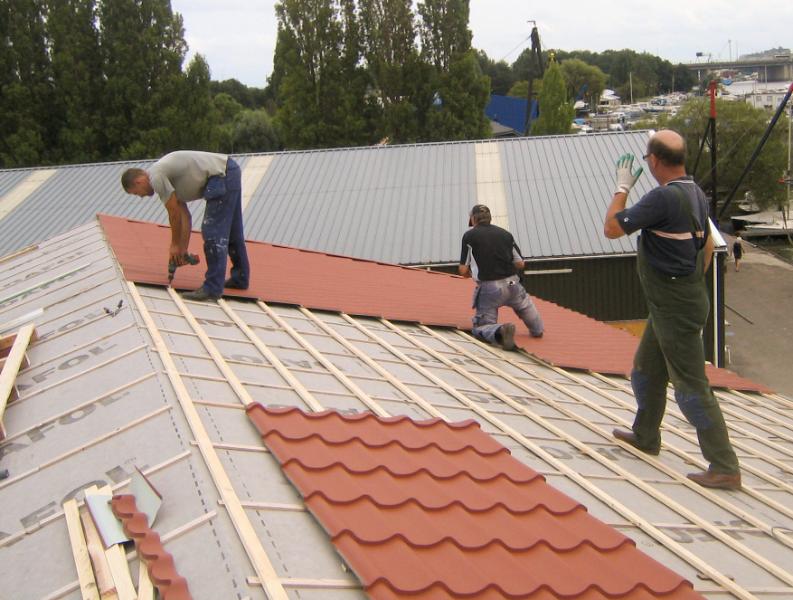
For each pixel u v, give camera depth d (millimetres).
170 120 40438
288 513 3887
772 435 7898
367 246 21828
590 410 7109
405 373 6930
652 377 5980
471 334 9055
